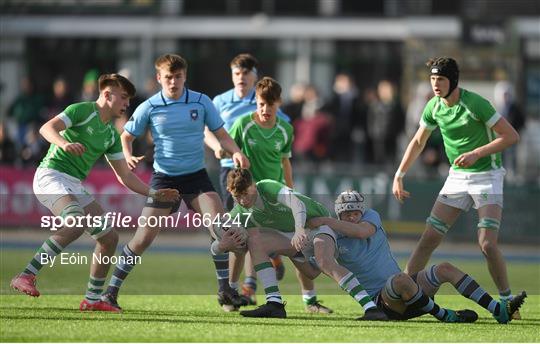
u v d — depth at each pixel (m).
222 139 34.84
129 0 95.69
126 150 34.47
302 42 94.69
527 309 37.03
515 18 89.88
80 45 95.88
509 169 73.62
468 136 34.50
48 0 95.94
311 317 33.03
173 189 33.44
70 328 28.80
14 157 74.81
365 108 78.62
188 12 95.75
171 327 29.50
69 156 33.19
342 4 96.38
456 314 31.91
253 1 96.81
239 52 95.19
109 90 33.09
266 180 33.22
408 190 68.62
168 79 33.75
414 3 95.25
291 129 37.25
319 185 69.56
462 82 86.94
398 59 93.75
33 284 33.03
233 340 27.30
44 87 95.69
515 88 86.75
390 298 31.52
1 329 28.36
